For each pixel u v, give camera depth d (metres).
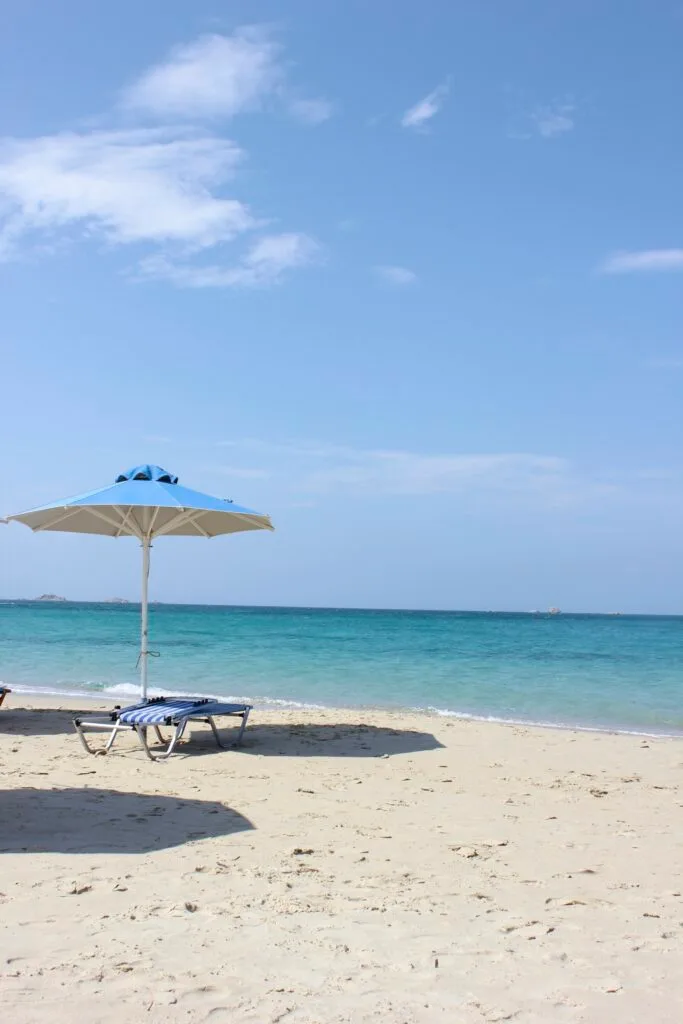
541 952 3.88
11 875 4.71
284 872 5.04
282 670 21.75
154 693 16.44
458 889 4.86
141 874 4.84
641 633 50.22
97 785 7.45
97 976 3.39
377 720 12.82
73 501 9.18
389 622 67.88
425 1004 3.28
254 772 8.35
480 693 17.70
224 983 3.39
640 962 3.78
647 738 11.73
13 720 11.86
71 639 33.69
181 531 11.22
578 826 6.57
